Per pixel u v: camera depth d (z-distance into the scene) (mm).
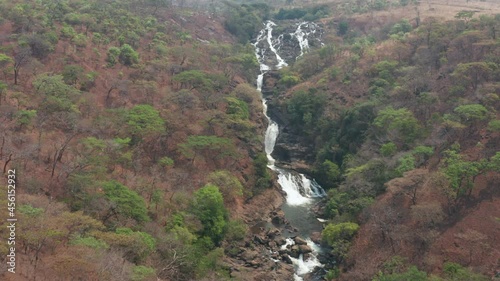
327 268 43062
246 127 64250
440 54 66562
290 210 57219
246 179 58094
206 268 37844
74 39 65062
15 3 69312
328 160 63125
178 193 45156
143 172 48094
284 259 44438
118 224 34906
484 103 49781
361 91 70250
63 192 37188
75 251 26141
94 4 81250
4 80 51438
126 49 68875
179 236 38781
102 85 61125
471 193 41719
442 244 38094
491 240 36719
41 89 50156
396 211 43750
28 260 25672
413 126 52094
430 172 45094
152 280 29266
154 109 56062
